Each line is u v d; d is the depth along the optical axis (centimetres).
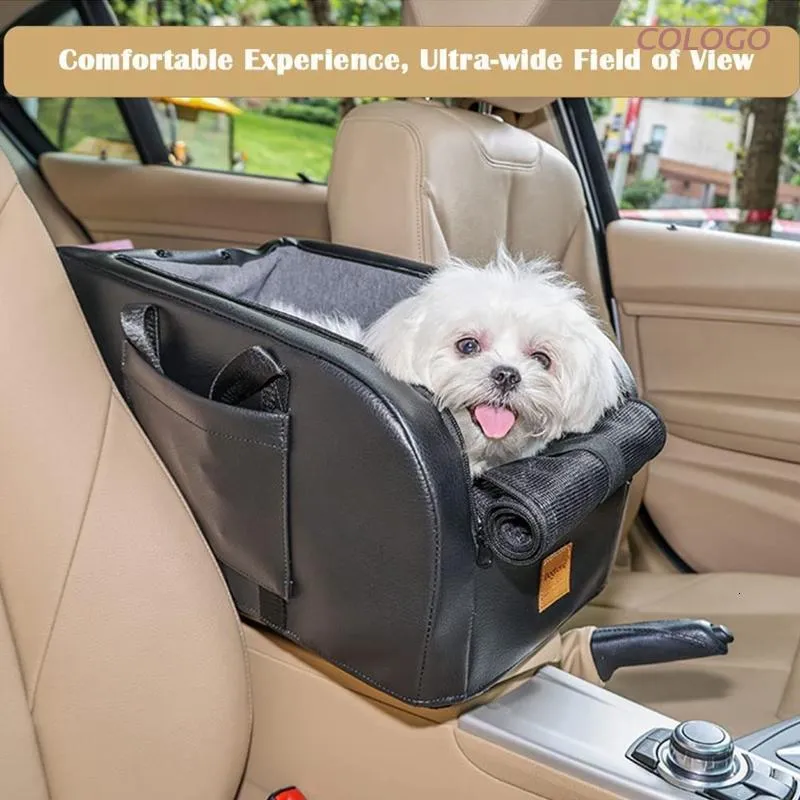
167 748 79
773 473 159
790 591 146
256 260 112
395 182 123
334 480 74
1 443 72
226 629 82
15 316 73
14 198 75
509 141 140
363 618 75
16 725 72
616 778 73
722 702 122
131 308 86
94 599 75
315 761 89
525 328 92
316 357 75
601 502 83
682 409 166
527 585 80
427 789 82
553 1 135
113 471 77
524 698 82
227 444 78
